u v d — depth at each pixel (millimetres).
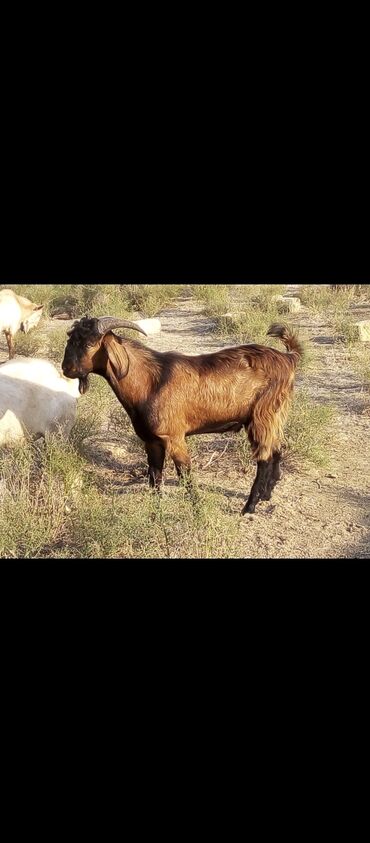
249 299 9641
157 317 9242
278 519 4293
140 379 4113
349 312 9023
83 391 4230
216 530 3963
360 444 5371
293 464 5000
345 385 6562
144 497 4164
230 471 4918
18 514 4035
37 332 8523
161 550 3902
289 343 4387
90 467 4875
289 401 4344
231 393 4164
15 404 4613
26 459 4453
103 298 9508
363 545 3992
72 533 4078
